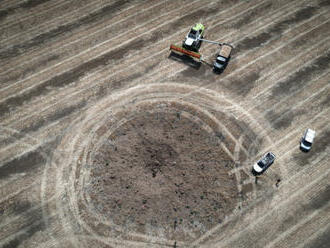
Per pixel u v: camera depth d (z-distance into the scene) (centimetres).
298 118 2489
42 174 2178
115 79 2697
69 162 2238
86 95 2594
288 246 1917
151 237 1942
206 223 2002
